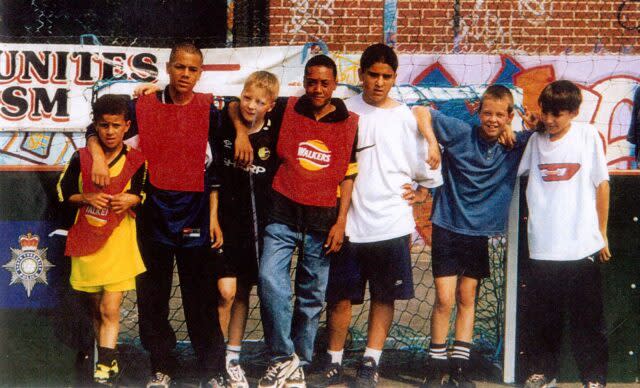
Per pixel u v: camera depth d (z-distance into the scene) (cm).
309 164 425
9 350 434
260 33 827
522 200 457
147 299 423
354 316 562
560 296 444
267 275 417
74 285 416
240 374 441
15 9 834
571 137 436
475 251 445
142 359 489
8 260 432
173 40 858
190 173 415
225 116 428
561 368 458
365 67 439
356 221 442
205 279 425
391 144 440
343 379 462
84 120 770
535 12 842
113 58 765
